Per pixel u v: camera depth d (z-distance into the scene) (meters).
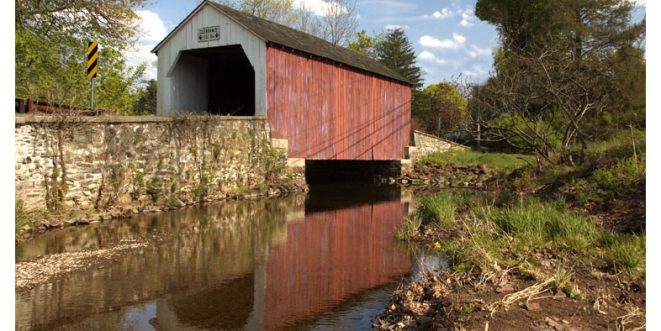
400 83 18.70
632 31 19.59
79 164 7.76
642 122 18.00
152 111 22.97
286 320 3.73
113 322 3.62
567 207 7.64
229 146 11.13
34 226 6.79
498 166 17.47
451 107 30.00
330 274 5.03
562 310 3.21
